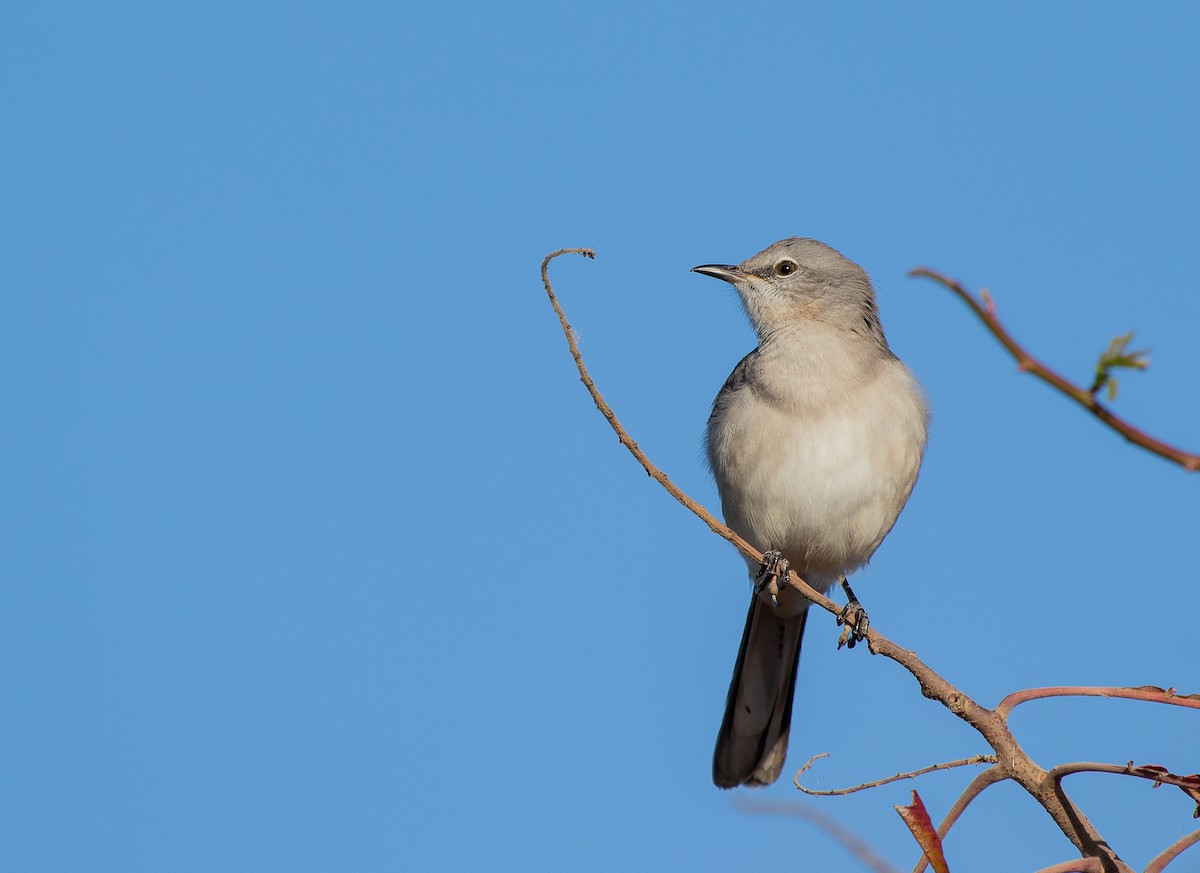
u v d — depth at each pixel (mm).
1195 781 5227
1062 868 5379
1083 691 5699
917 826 5328
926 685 5918
